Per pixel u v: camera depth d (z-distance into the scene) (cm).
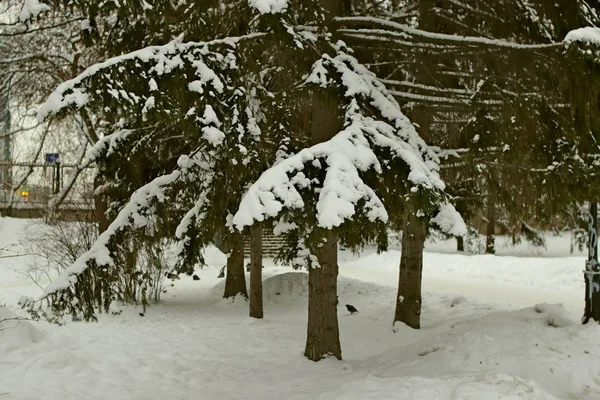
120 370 693
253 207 548
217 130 655
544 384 577
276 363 770
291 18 653
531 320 736
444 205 618
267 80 952
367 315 1145
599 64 587
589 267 746
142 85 614
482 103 771
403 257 986
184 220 1027
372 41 802
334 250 754
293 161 590
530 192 870
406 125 690
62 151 2073
